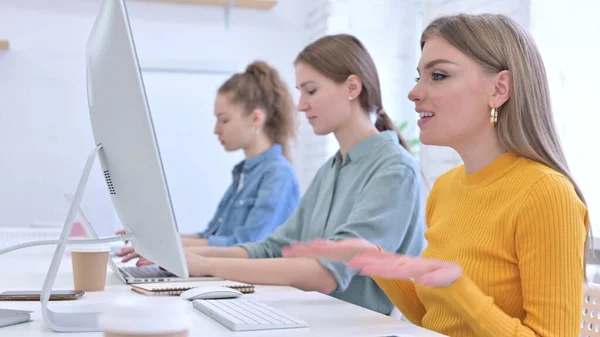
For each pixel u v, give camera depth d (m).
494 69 1.35
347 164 2.11
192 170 4.32
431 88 1.39
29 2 4.11
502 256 1.30
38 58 4.12
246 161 2.96
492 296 1.31
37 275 1.86
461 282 1.20
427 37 1.42
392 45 4.18
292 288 1.69
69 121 4.16
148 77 4.26
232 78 3.00
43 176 4.13
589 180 2.51
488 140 1.39
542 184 1.26
